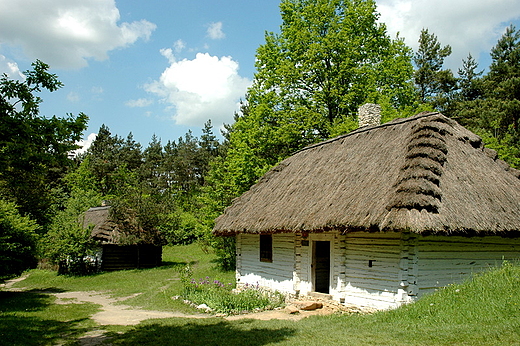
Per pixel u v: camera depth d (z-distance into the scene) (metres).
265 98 25.44
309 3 26.59
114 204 30.61
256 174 24.16
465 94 40.84
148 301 16.95
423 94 40.75
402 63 25.55
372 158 13.44
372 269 11.59
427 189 10.09
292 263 14.79
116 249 30.69
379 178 11.88
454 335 7.34
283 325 10.42
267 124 25.98
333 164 15.16
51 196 33.69
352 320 10.31
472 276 11.34
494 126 30.58
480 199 11.33
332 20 24.91
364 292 11.74
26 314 13.88
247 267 17.64
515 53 36.19
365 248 11.88
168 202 33.28
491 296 9.12
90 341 9.41
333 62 24.92
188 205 52.47
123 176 54.47
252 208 16.72
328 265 15.66
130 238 29.11
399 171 11.36
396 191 10.48
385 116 21.98
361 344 7.60
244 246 18.05
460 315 8.62
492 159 14.28
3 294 20.72
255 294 14.99
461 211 10.38
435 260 11.16
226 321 11.53
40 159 9.07
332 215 11.71
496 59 37.84
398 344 7.33
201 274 24.62
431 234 9.56
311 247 14.02
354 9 25.22
